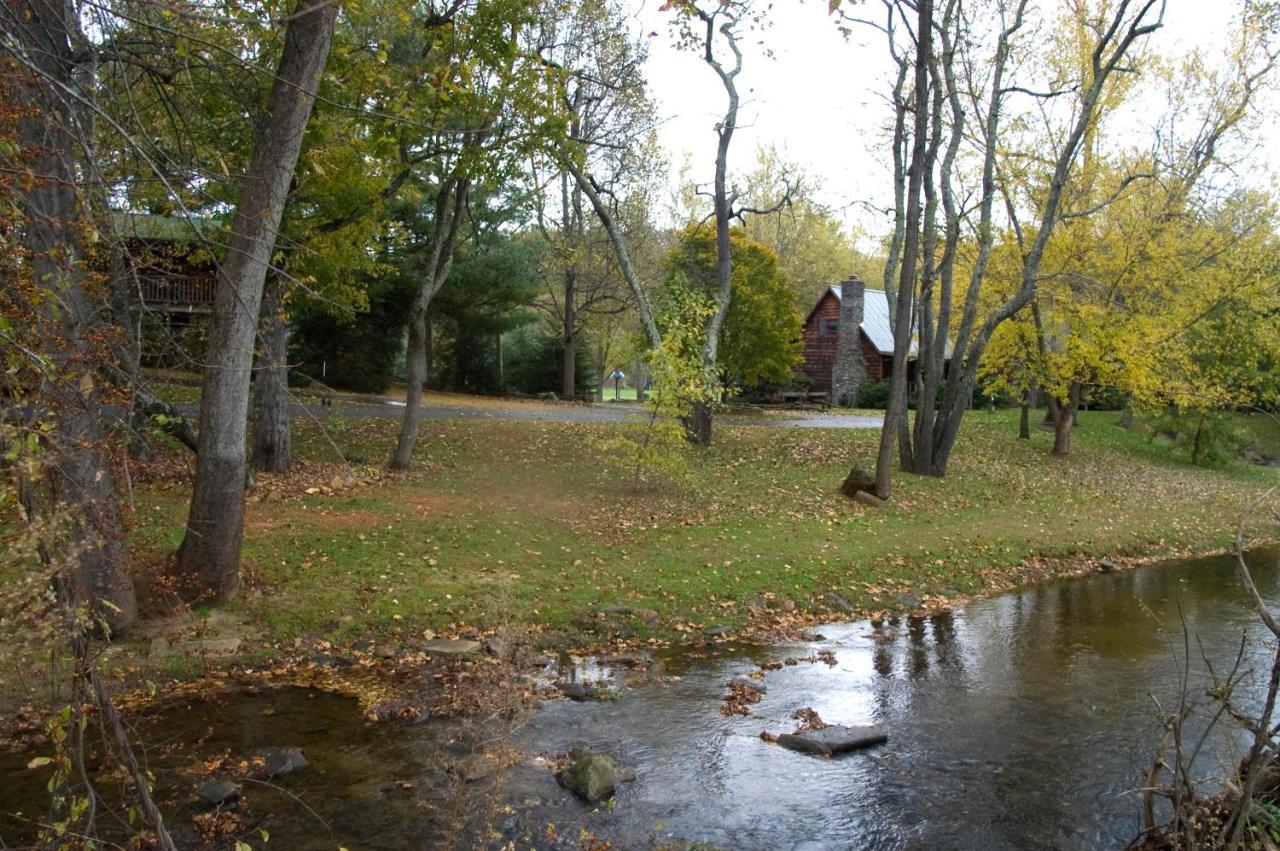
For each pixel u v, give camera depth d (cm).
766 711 801
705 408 2191
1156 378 2325
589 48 1938
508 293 3616
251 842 532
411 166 1539
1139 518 1883
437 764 649
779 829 585
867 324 4531
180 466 1259
